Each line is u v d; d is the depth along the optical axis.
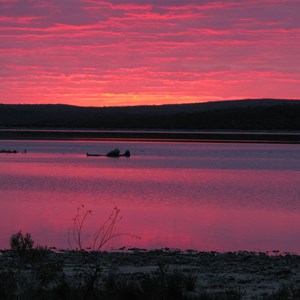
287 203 67.75
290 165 134.00
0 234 44.41
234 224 51.31
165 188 84.75
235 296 21.06
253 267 31.81
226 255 36.41
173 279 22.45
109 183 91.94
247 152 183.75
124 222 51.75
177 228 48.75
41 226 48.62
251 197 73.75
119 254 35.97
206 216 56.44
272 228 49.34
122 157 159.88
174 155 169.25
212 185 89.75
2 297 17.83
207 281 26.52
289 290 23.05
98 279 24.38
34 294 18.16
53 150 190.88
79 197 72.44
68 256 34.03
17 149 196.50
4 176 103.69
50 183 91.12
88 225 49.47
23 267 20.55
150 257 34.84
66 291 19.67
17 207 62.03
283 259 35.09
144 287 20.70
